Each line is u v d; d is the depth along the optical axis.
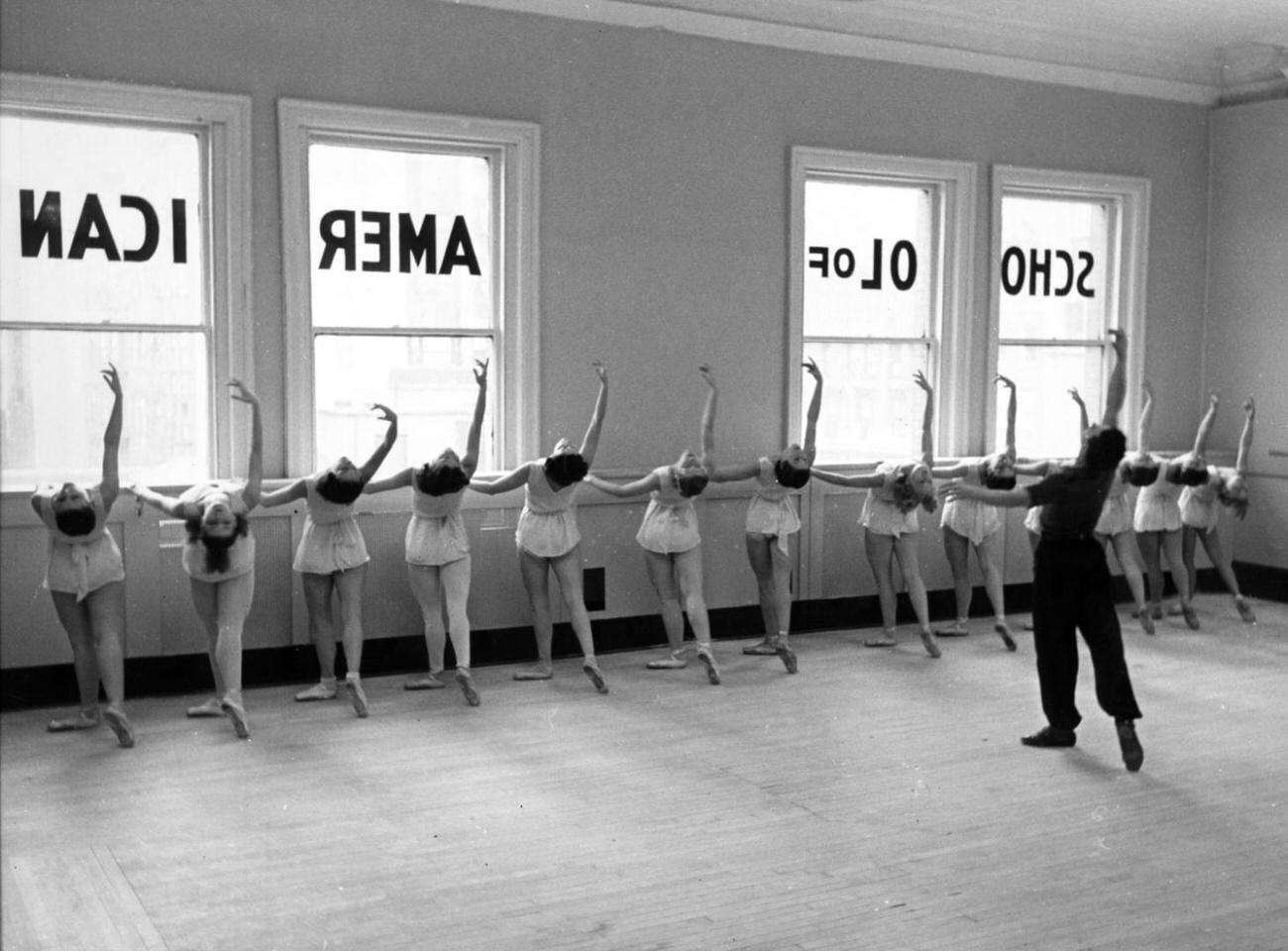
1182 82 8.25
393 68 6.27
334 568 5.71
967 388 7.96
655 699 5.96
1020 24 7.76
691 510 6.51
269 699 5.88
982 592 8.16
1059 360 8.33
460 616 5.91
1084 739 5.35
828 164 7.44
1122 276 8.34
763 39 7.20
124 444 5.87
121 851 4.04
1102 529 7.30
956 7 7.57
